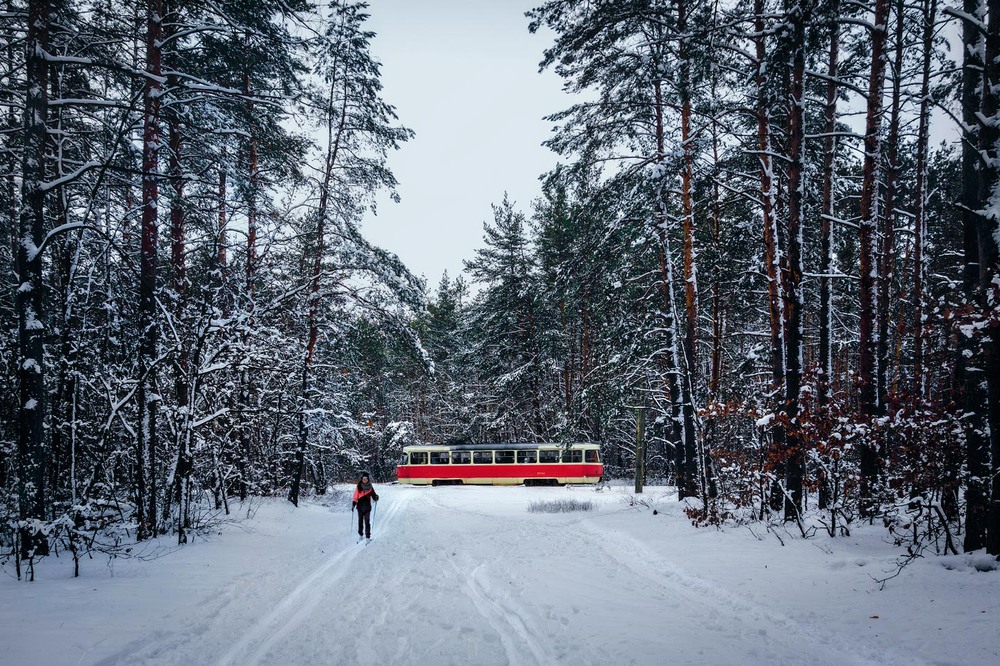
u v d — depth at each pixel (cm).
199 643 515
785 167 1412
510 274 3081
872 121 1123
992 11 691
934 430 776
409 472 3478
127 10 1208
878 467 912
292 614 620
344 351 2173
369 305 1966
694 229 1672
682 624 575
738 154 1445
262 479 1956
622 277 1959
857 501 979
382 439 4378
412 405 4728
